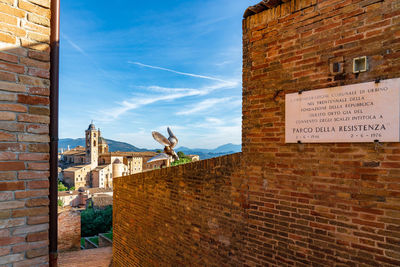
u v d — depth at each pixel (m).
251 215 4.11
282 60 3.67
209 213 4.93
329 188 3.23
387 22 2.81
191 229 5.39
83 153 116.19
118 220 8.62
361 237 2.98
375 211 2.88
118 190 8.68
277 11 3.73
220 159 4.66
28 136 2.56
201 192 5.14
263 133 3.90
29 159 2.56
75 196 66.56
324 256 3.28
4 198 2.41
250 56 4.05
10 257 2.44
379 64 2.85
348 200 3.08
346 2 3.10
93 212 42.19
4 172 2.42
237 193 4.34
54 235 2.75
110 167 100.25
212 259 4.85
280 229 3.72
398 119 2.71
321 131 3.26
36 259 2.59
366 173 2.95
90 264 10.55
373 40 2.90
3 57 2.43
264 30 3.87
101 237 17.52
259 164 3.97
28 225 2.54
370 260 2.92
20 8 2.55
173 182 5.96
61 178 98.50
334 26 3.19
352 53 3.04
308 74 3.40
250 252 4.14
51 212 2.74
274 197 3.78
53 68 2.78
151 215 6.79
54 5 2.80
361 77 2.96
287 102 3.60
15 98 2.49
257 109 3.97
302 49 3.47
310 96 3.37
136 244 7.46
